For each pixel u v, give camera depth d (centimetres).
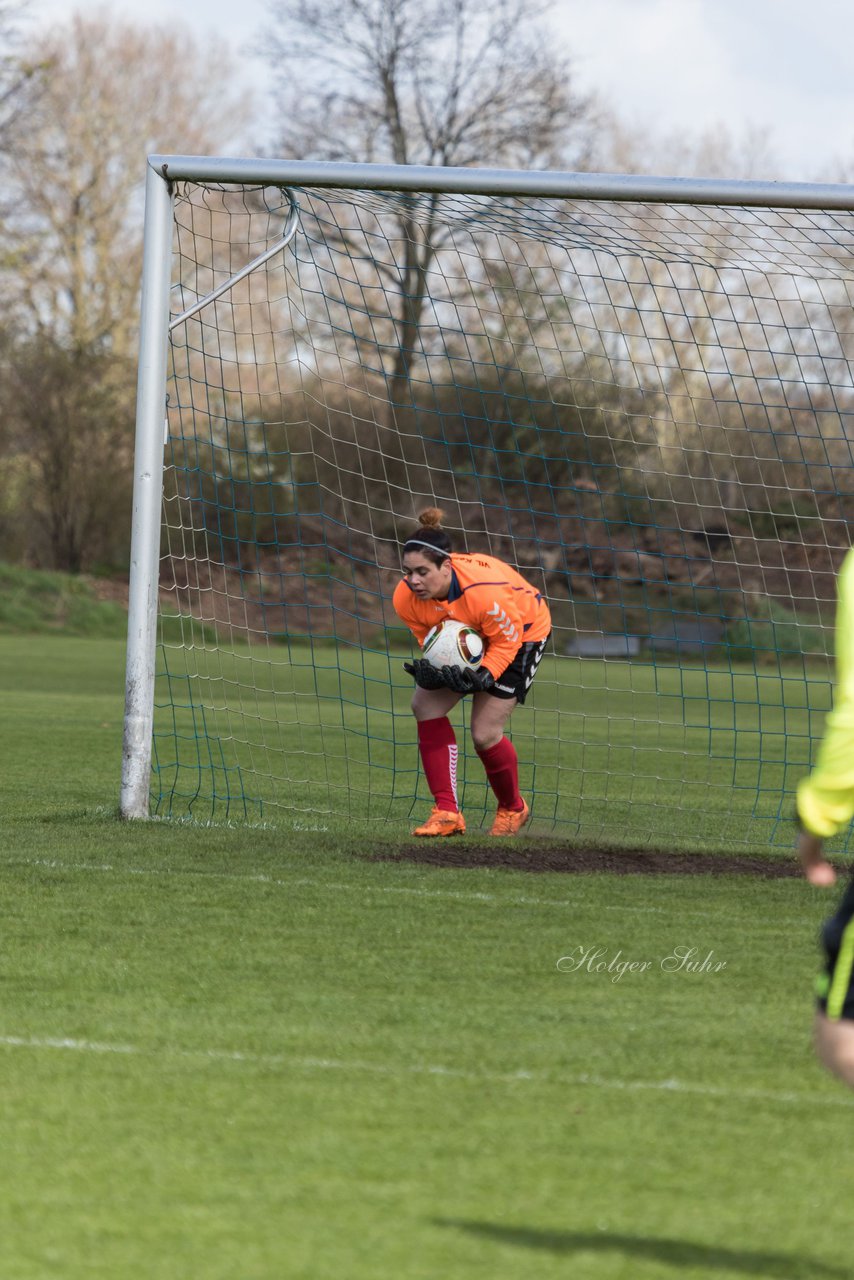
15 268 13925
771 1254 990
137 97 15188
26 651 9044
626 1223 1038
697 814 3312
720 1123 1246
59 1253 977
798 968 1800
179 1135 1202
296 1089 1320
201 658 8288
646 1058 1423
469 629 2647
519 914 2073
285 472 8269
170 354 3139
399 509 8288
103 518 12406
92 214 15012
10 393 12238
